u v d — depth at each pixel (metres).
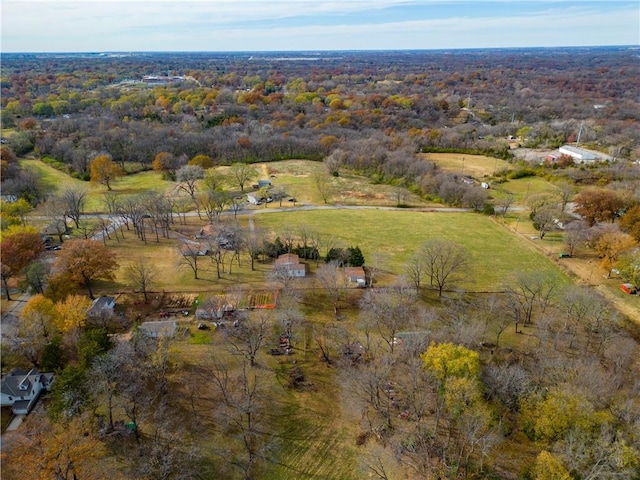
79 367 52.97
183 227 117.12
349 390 58.88
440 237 110.88
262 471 48.41
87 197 137.00
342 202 139.12
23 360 63.34
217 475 47.81
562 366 55.75
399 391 58.22
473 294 83.31
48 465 43.34
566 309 75.00
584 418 47.00
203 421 54.00
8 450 47.69
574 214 118.19
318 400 57.84
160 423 53.12
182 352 65.75
